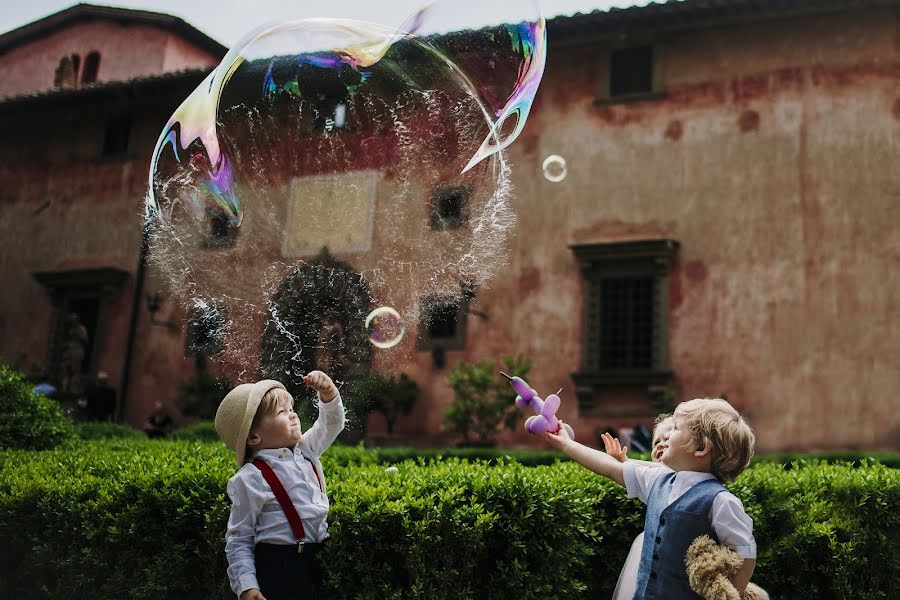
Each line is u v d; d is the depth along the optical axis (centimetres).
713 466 280
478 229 486
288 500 286
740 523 263
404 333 494
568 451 314
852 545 360
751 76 1394
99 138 1905
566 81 1509
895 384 1228
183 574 337
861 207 1294
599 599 366
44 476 395
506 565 323
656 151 1428
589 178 1461
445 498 318
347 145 488
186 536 343
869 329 1255
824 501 385
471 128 479
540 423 318
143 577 342
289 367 493
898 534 382
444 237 492
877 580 372
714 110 1405
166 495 343
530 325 1445
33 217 1922
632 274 1409
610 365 1405
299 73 473
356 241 493
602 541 367
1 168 1989
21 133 1991
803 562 363
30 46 2325
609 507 372
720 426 277
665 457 289
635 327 1412
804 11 1345
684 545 267
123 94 1783
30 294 1889
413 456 1024
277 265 495
